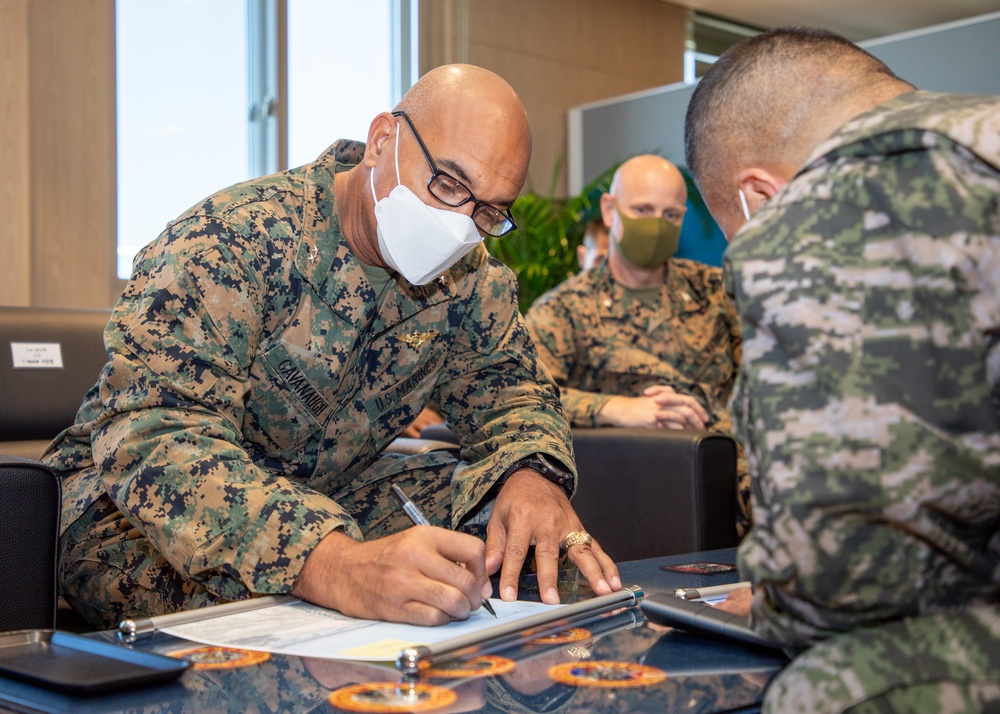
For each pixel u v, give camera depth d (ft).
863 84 2.91
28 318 6.63
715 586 3.62
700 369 9.17
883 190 2.32
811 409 2.22
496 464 4.73
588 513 7.35
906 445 2.14
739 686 2.56
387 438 5.28
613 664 2.77
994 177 2.27
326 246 4.59
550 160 20.42
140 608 4.46
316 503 3.63
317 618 3.27
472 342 5.30
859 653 2.20
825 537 2.19
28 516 3.79
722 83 3.10
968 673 2.13
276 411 4.67
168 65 14.73
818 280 2.29
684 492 6.86
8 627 3.73
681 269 9.60
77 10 13.65
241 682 2.58
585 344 9.05
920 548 2.18
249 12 15.67
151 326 4.00
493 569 4.17
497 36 19.42
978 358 2.18
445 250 4.33
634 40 21.80
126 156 14.26
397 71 17.78
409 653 2.69
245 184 4.67
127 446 3.84
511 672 2.67
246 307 4.20
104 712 2.34
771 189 3.04
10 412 6.33
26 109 12.87
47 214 13.42
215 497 3.62
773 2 21.99
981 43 15.19
